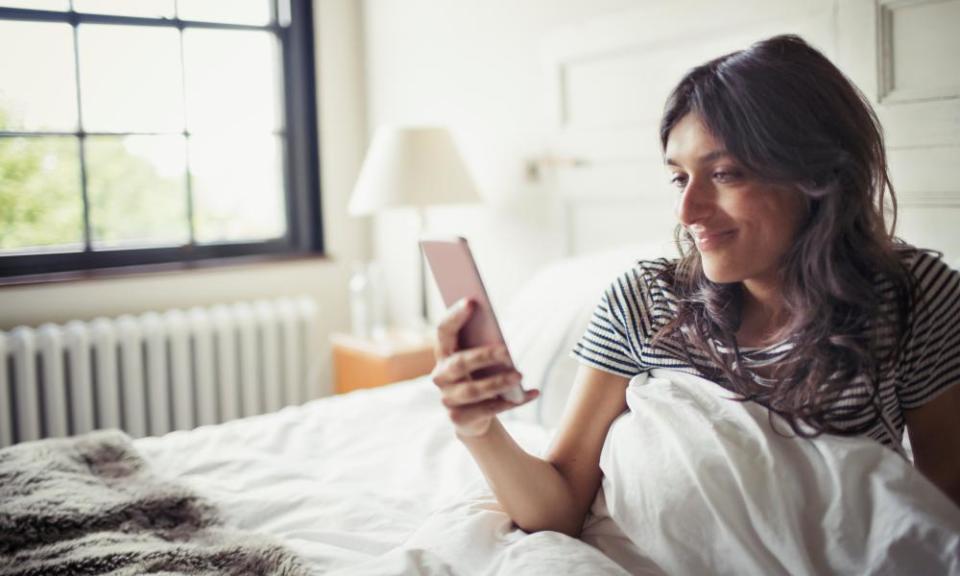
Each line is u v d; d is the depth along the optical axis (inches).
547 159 88.8
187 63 106.2
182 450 60.1
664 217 75.7
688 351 38.3
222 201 111.7
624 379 40.6
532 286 74.5
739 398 35.4
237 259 111.7
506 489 37.2
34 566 40.3
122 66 101.0
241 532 45.3
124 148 102.5
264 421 65.9
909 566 29.8
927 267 36.3
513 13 92.5
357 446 60.5
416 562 35.3
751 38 65.9
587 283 66.6
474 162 101.3
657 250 66.3
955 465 35.9
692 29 70.3
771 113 32.9
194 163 108.3
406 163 93.2
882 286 35.3
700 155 34.3
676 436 35.8
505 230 97.5
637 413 38.2
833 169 33.3
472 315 30.6
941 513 30.7
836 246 34.2
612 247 82.5
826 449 32.9
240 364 105.9
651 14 73.9
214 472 55.9
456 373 30.3
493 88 96.7
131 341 95.7
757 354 36.3
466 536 36.7
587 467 40.2
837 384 33.8
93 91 99.3
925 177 55.6
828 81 34.2
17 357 89.6
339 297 120.9
